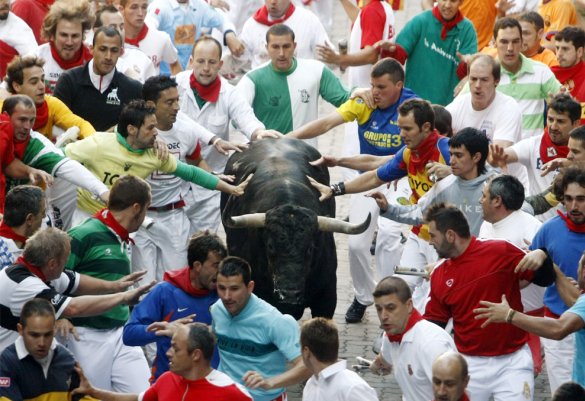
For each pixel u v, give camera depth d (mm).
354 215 23469
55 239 16625
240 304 16438
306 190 20469
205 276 16969
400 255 23281
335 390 15117
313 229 19047
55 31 24672
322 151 32344
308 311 24625
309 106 25547
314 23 30547
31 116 20078
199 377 14891
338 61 26797
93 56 23281
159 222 22219
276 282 18828
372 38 29703
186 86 24625
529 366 17219
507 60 25141
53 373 15922
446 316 17391
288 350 16422
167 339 17203
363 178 21094
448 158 20203
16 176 20094
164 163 20812
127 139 20625
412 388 16391
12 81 21766
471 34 27016
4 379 15695
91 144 20719
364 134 23328
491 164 21594
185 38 32344
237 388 14922
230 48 31797
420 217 19984
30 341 15555
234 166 22266
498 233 18594
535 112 25281
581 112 21875
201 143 24188
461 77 27188
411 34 27047
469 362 17219
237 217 19297
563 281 17109
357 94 23125
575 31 25781
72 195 21703
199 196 24312
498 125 23000
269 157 21625
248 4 36781
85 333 18047
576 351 16938
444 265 17312
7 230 17734
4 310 16641
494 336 17078
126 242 18219
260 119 25594
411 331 16156
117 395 16078
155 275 22391
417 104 20203
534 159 22188
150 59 28438
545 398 20922
